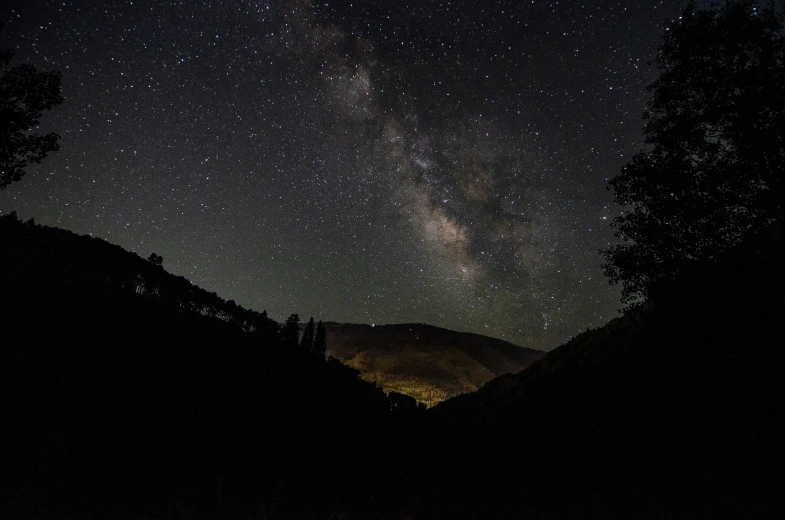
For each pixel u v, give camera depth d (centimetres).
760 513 533
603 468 830
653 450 794
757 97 798
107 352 1283
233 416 1189
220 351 1850
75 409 902
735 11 862
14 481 630
